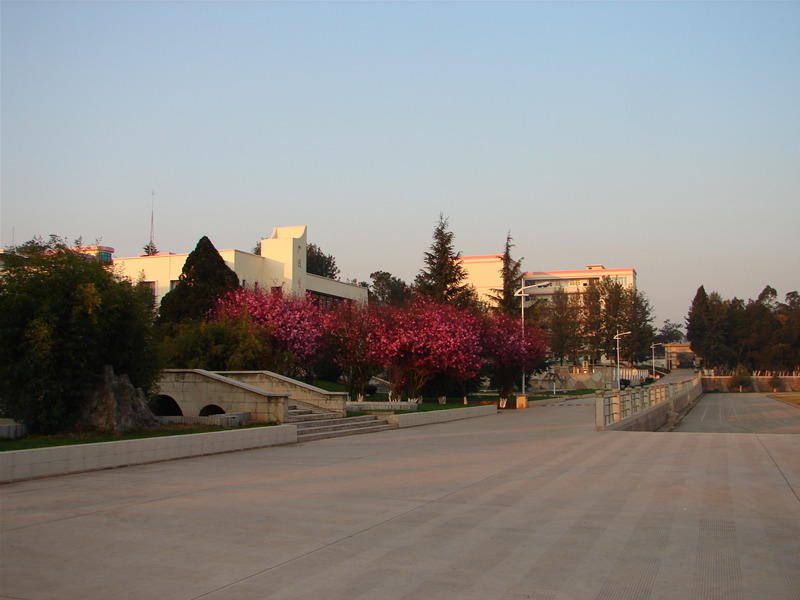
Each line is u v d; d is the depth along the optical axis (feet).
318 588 18.24
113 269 57.36
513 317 155.53
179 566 20.27
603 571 19.81
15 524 25.66
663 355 542.16
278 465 43.11
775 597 17.62
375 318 102.73
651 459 46.42
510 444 57.26
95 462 40.11
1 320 48.08
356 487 34.35
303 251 155.74
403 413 79.71
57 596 17.62
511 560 20.92
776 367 367.04
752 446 54.85
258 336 91.35
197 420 58.08
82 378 50.26
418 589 18.16
